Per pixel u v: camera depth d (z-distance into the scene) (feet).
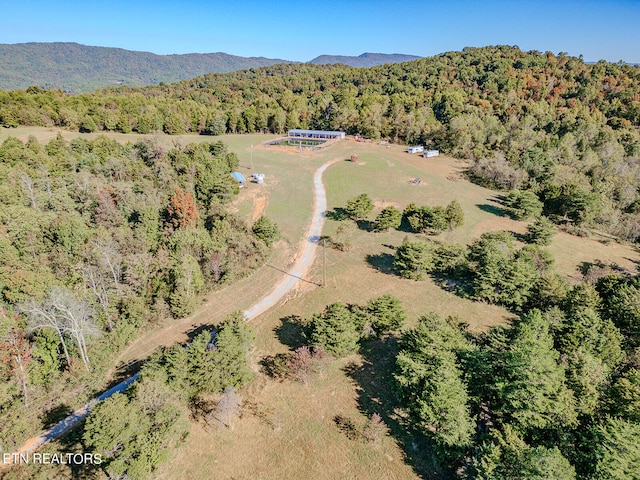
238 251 218.18
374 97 610.24
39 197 255.91
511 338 136.56
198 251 210.59
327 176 368.89
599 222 285.64
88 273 183.21
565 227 278.46
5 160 304.91
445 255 206.49
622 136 473.26
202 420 125.49
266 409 128.98
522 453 94.73
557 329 144.15
